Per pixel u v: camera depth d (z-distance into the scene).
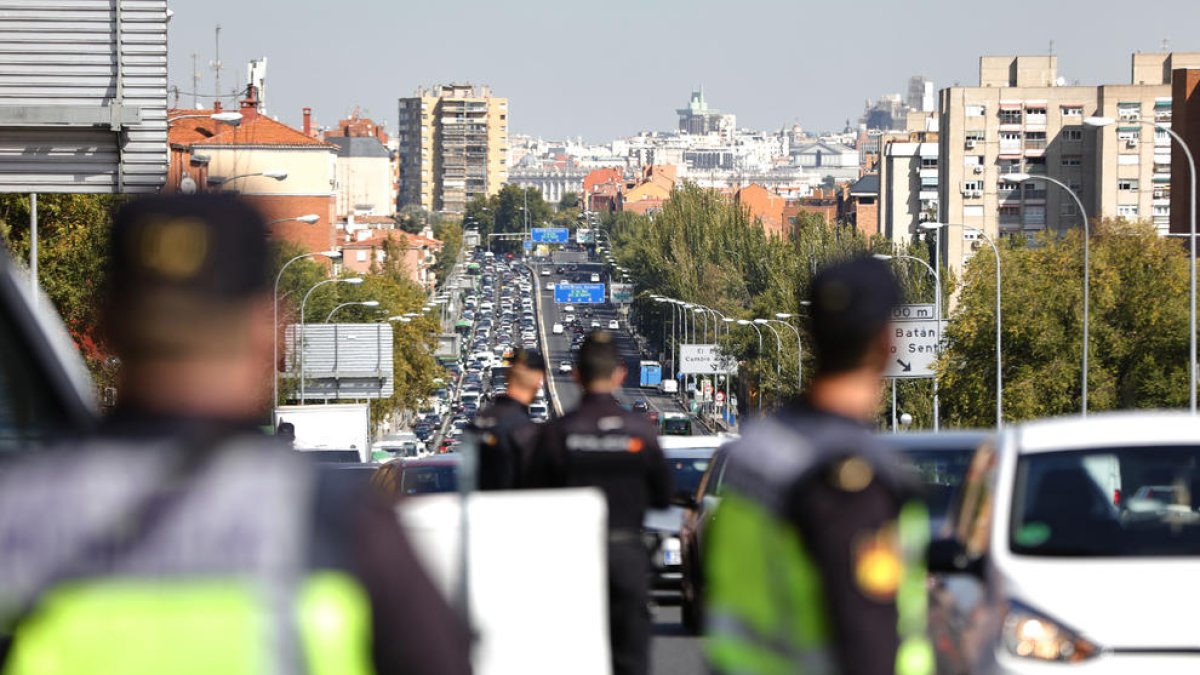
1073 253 190.88
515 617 16.28
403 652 7.43
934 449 39.62
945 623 25.62
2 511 7.35
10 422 12.62
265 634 7.19
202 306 7.82
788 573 11.88
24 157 71.88
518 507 16.39
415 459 55.94
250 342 8.02
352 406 145.75
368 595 7.38
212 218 7.91
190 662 7.16
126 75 71.69
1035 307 188.38
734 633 12.61
